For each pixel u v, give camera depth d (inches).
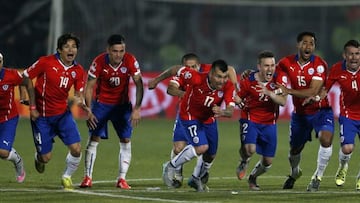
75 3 3996.1
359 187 1528.1
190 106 1453.0
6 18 3848.4
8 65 3811.5
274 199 1358.3
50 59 1482.5
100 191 1460.4
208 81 1423.5
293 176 1578.5
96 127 1572.3
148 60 4212.6
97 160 2107.5
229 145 2536.9
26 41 3846.0
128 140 1578.5
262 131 1528.1
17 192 1428.4
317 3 4210.1
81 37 3983.8
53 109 1502.2
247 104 1523.1
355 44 1487.5
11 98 1492.4
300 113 1572.3
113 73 1547.7
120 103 1584.6
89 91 1549.0
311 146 2559.1
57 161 2068.2
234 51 4456.2
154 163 2065.7
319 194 1440.7
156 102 3526.1
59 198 1347.2
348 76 1504.7
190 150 1439.5
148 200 1321.4
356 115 1526.8
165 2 4350.4
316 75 1534.2
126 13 4192.9
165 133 2928.2
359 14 4409.5
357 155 2310.5
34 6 3880.4
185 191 1472.7
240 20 4468.5
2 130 1508.4
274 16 4468.5
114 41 1502.2
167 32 4343.0
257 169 1551.4
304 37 1528.1
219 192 1456.7
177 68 1592.0
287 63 1556.3
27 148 2385.6
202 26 4443.9
